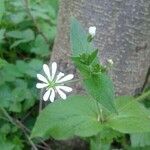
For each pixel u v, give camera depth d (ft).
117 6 0.44
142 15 0.45
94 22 0.46
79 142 0.52
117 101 0.43
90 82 0.35
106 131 0.44
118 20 0.45
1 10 0.42
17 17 0.60
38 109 0.51
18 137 0.47
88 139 0.49
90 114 0.42
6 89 0.49
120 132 0.43
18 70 0.51
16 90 0.49
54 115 0.41
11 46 0.55
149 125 0.40
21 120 0.50
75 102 0.42
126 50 0.47
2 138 0.46
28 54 0.58
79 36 0.37
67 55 0.49
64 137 0.41
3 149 0.44
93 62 0.36
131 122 0.41
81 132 0.40
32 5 0.63
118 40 0.46
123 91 0.50
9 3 0.62
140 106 0.42
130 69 0.48
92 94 0.35
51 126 0.41
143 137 0.47
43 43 0.58
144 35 0.46
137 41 0.46
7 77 0.50
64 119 0.41
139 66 0.49
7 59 0.58
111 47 0.46
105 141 0.44
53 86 0.37
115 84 0.49
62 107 0.42
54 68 0.37
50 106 0.42
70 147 0.52
